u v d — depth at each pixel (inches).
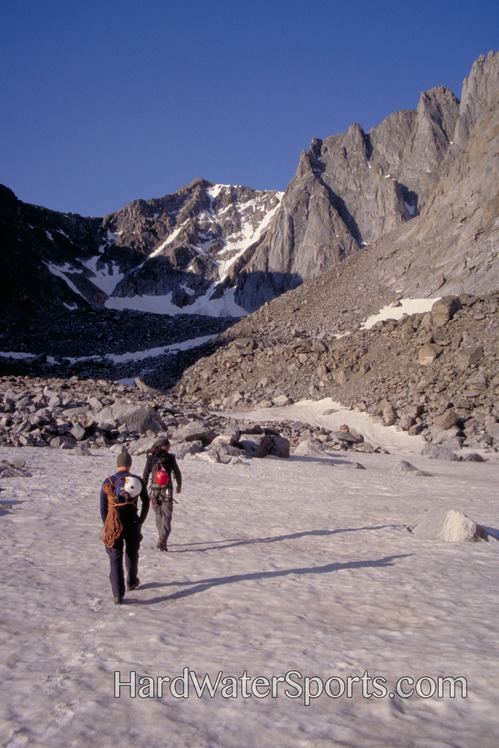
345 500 561.0
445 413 1610.5
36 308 6274.6
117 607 213.5
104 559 291.3
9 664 156.6
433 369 1972.2
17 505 435.5
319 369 2260.1
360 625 192.1
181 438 960.9
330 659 158.1
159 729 120.5
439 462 1197.7
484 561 304.2
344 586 245.6
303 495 581.3
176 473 329.4
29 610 205.3
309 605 216.2
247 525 402.0
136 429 1045.2
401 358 2133.4
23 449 832.3
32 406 1093.1
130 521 231.0
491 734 115.1
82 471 654.5
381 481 763.4
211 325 4252.0
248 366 2507.4
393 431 1673.2
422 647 166.7
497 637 176.6
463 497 639.1
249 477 706.8
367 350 2309.3
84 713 127.2
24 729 120.6
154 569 275.0
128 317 4559.5
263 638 177.6
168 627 189.0
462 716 123.8
